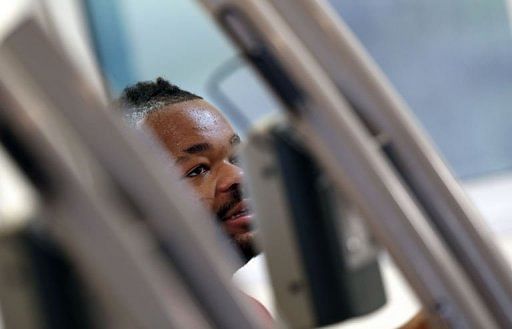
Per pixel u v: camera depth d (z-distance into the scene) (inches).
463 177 136.9
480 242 53.1
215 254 39.6
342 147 48.1
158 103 67.9
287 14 52.0
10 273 34.2
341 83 52.5
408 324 59.8
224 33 49.8
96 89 37.3
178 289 38.2
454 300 50.1
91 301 35.3
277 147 46.8
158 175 38.4
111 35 134.3
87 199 35.5
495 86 135.0
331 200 47.2
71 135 36.0
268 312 51.6
